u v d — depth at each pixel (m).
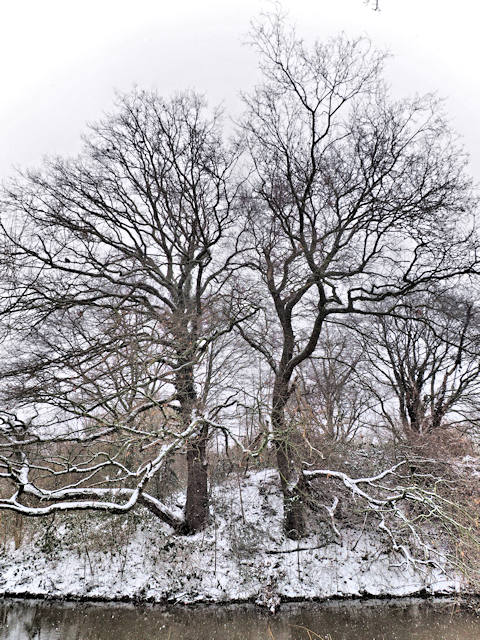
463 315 18.20
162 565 15.09
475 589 13.55
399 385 20.98
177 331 13.32
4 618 12.75
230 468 18.19
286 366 17.14
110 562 15.30
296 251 17.75
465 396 19.09
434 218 14.54
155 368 12.94
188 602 13.83
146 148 18.05
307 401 16.28
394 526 15.95
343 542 16.22
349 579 14.84
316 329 16.34
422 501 13.45
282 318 18.20
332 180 15.82
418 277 15.68
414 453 16.88
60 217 16.17
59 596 14.05
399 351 22.20
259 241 18.23
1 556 15.74
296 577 14.82
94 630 12.19
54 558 15.49
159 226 18.69
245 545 15.84
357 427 21.80
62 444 15.49
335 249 15.94
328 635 11.97
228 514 17.62
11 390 12.71
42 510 11.33
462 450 18.28
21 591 14.25
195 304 15.98
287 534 16.48
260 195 17.33
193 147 17.70
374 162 14.93
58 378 11.45
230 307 14.43
